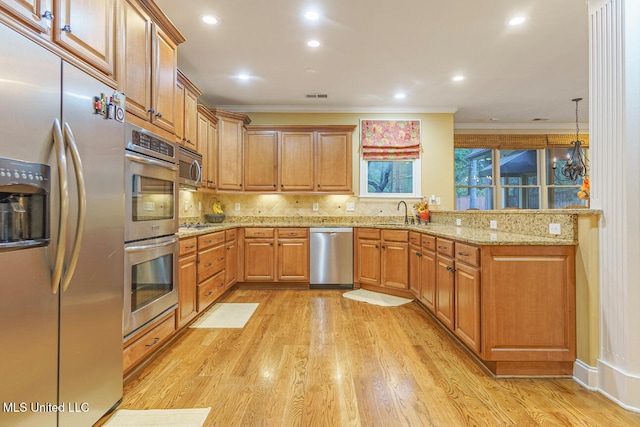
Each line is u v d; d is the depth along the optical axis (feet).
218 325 9.82
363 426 5.16
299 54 10.85
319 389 6.25
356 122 16.53
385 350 8.07
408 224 14.69
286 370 7.00
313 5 8.24
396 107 16.35
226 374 6.82
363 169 16.47
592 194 6.63
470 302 7.38
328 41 10.03
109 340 5.32
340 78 12.84
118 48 5.90
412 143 16.46
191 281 9.32
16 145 3.64
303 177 15.56
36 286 3.95
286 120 16.47
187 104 10.75
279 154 15.56
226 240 12.71
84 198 4.44
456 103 15.96
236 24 9.08
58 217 4.17
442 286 9.18
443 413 5.53
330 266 14.40
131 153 6.19
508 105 16.35
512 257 6.82
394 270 13.08
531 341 6.79
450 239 8.58
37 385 3.98
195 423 5.21
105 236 5.16
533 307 6.79
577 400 5.98
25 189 3.75
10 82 3.59
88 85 4.77
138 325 6.42
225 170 14.83
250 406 5.68
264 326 9.75
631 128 5.91
